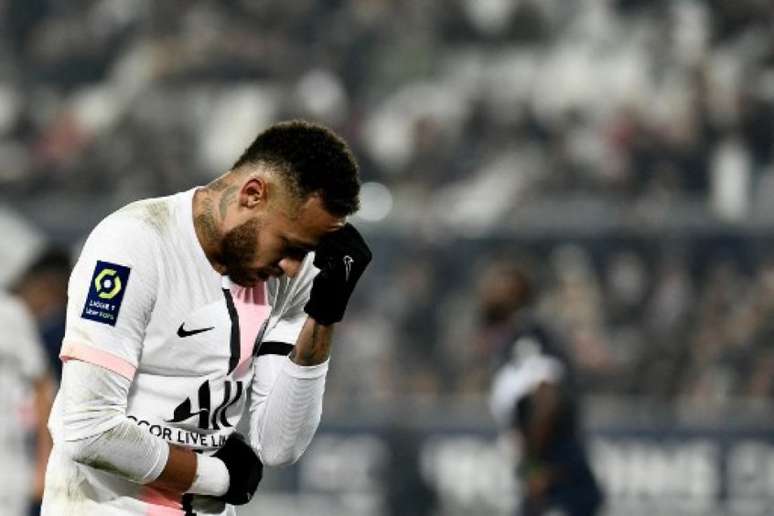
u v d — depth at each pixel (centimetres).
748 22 5859
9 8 6391
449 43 6078
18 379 2678
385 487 4559
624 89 5716
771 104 5416
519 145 5522
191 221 1495
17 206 5028
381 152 5659
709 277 4725
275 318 1584
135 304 1470
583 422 4547
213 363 1515
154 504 1528
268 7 6138
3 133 5928
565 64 5872
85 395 1461
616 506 4522
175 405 1512
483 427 4556
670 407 4575
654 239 4759
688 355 4644
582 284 4744
